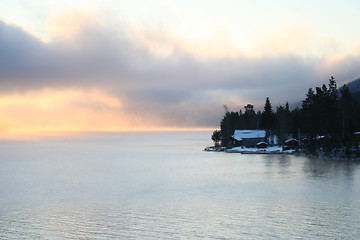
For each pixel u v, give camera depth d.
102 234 34.81
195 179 71.06
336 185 57.16
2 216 42.56
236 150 144.62
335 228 34.81
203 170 86.12
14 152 187.88
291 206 43.84
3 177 83.25
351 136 121.88
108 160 128.38
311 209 42.00
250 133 165.25
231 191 55.53
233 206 44.88
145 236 33.81
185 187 61.41
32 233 35.62
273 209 42.59
